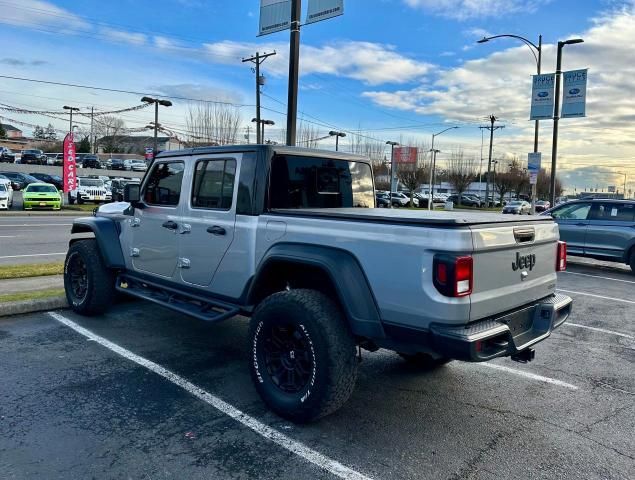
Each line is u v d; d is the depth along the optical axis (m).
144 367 4.61
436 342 3.03
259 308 3.74
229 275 4.26
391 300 3.21
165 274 5.01
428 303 3.04
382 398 4.15
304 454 3.20
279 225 3.86
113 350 5.04
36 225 19.41
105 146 101.31
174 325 5.97
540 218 3.84
